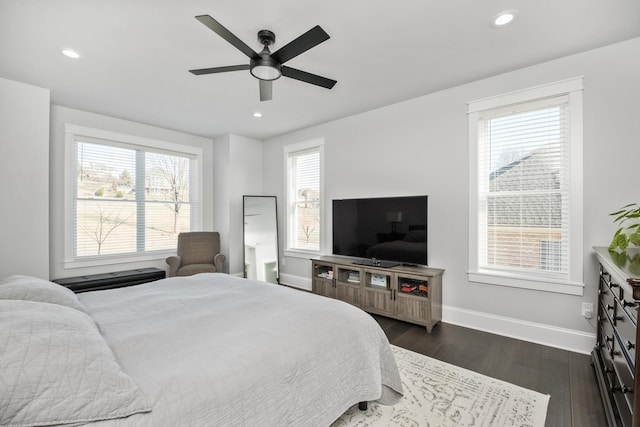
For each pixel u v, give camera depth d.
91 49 2.47
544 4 1.93
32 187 3.09
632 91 2.34
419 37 2.30
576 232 2.54
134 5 1.94
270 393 1.20
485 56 2.59
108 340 1.35
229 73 2.91
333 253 4.22
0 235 2.93
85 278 3.73
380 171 3.86
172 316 1.68
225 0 1.89
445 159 3.30
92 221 4.08
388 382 1.85
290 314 1.70
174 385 1.03
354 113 4.06
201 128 4.76
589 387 2.04
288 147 5.05
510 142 2.94
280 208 5.29
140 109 3.89
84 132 3.94
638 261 1.69
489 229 3.07
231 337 1.40
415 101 3.53
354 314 1.82
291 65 2.74
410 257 3.43
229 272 5.01
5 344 0.90
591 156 2.49
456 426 1.67
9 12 1.99
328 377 1.46
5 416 0.80
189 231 5.10
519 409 1.81
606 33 2.25
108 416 0.89
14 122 3.00
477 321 3.08
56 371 0.90
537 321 2.74
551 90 2.65
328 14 2.03
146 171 4.62
